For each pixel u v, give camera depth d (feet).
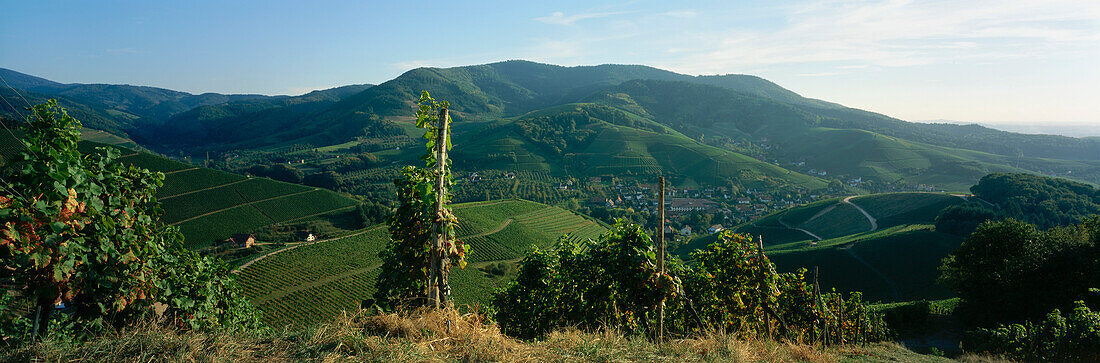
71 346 13.34
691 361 20.48
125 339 13.57
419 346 15.72
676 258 36.40
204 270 25.79
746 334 35.65
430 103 22.71
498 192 540.93
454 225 22.25
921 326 75.20
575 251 38.93
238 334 15.25
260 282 173.99
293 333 15.20
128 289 18.49
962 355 48.85
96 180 17.75
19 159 15.52
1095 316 41.42
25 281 15.24
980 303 77.71
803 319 43.83
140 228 19.10
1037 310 68.74
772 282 36.55
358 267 197.57
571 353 18.02
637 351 19.69
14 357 12.41
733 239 38.45
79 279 16.56
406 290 25.32
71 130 16.65
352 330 15.56
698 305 38.32
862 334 54.24
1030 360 43.11
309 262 194.39
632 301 30.63
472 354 16.14
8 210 14.29
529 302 40.06
